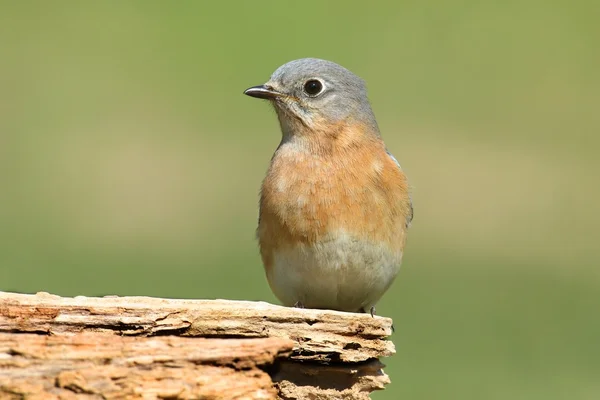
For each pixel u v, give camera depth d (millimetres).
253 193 19375
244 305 7570
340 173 8969
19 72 22906
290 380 7746
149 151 20578
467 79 24953
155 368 7000
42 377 6809
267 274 9492
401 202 9195
